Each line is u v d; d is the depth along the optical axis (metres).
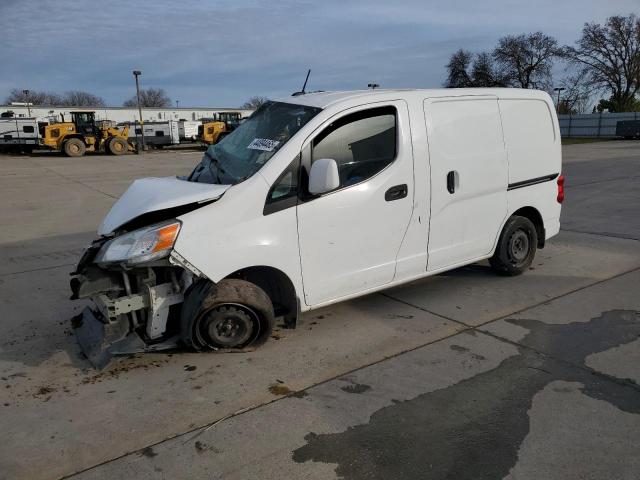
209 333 3.81
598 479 2.56
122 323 3.76
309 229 3.97
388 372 3.66
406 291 5.31
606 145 34.53
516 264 5.61
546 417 3.08
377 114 4.27
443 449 2.82
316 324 4.51
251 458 2.78
